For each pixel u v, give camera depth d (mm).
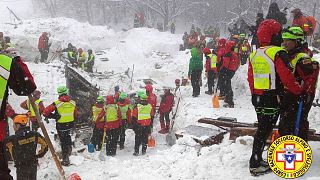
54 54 20547
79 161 7887
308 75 4348
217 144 6953
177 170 6082
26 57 20156
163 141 12820
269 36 4328
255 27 12719
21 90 3207
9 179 2982
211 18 42406
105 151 11156
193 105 12664
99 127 10680
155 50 26031
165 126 14008
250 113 11352
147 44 26297
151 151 11656
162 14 38250
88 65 20031
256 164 4707
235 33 20672
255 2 37438
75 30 26578
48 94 14570
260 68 4273
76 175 5391
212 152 6211
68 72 12859
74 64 19406
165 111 13391
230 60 11703
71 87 12859
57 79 16250
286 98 4473
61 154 8711
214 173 5250
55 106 8102
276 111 4402
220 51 11766
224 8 41094
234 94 13781
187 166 6031
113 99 10695
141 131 10969
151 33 28375
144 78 20844
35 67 17406
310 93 4512
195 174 5676
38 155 6387
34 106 4980
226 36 39312
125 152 11562
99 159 8586
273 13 11773
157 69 22141
